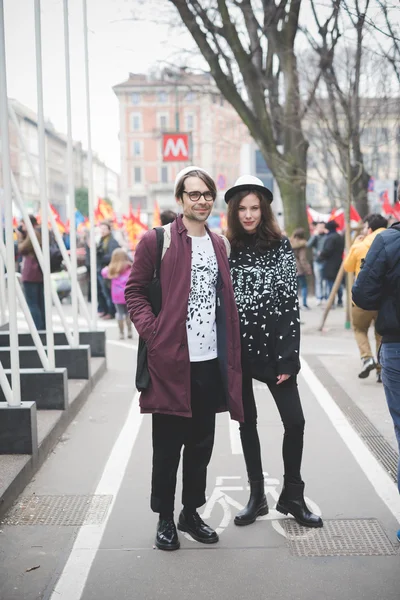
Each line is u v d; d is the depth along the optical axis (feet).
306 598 9.63
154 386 10.50
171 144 56.08
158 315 10.50
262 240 11.39
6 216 14.29
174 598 9.68
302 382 23.38
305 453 15.89
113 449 16.38
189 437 11.27
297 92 41.96
